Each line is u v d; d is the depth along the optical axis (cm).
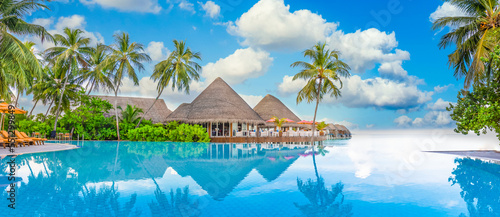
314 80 2375
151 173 828
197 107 3056
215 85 3297
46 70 2914
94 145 1920
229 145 2048
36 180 702
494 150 1617
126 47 2728
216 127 3044
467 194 581
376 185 667
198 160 1151
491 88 1246
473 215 447
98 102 2662
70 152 1395
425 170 895
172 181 711
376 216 445
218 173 830
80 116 2584
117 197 550
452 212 465
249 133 2744
